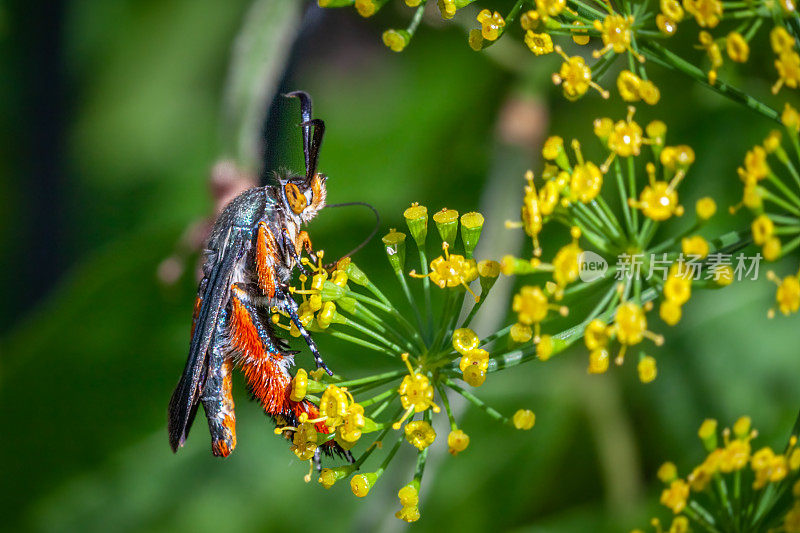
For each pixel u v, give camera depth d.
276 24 0.21
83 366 0.23
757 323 0.23
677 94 0.22
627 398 0.23
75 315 0.23
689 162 0.18
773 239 0.18
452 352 0.18
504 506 0.23
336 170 0.26
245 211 0.19
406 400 0.18
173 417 0.19
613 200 0.23
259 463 0.24
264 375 0.19
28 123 0.30
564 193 0.18
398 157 0.26
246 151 0.21
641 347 0.23
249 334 0.19
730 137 0.22
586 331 0.18
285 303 0.19
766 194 0.18
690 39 0.21
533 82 0.22
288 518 0.24
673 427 0.23
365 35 0.26
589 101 0.22
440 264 0.18
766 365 0.23
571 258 0.18
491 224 0.22
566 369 0.23
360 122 0.26
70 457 0.24
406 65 0.26
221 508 0.24
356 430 0.18
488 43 0.18
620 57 0.22
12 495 0.24
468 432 0.23
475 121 0.24
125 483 0.24
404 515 0.18
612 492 0.23
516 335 0.18
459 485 0.23
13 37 0.29
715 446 0.18
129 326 0.23
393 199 0.24
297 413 0.19
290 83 0.21
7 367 0.23
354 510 0.23
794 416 0.22
